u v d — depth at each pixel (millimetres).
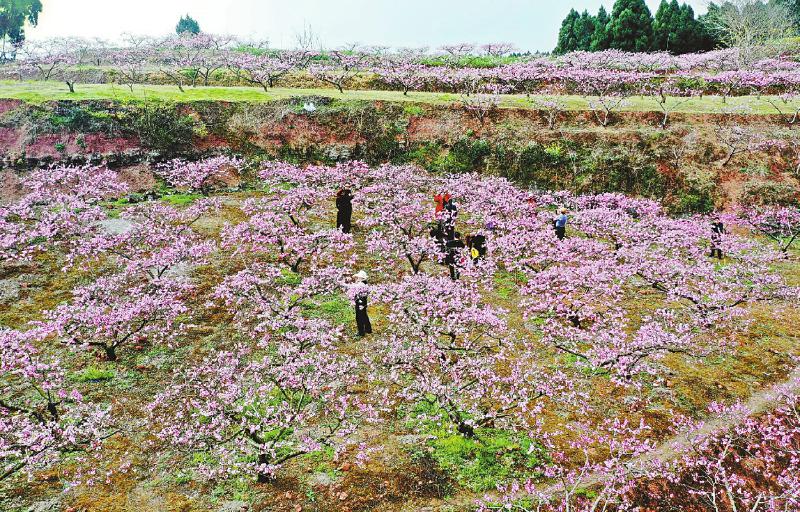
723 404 12602
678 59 44719
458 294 13602
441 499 9406
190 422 10812
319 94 34188
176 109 29531
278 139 29734
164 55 40969
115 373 12367
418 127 31641
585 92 38000
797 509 9969
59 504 8844
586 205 26000
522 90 40969
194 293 16328
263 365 11219
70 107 27594
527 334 15117
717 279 17688
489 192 24047
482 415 11094
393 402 11867
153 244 18344
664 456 10906
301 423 10125
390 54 44938
